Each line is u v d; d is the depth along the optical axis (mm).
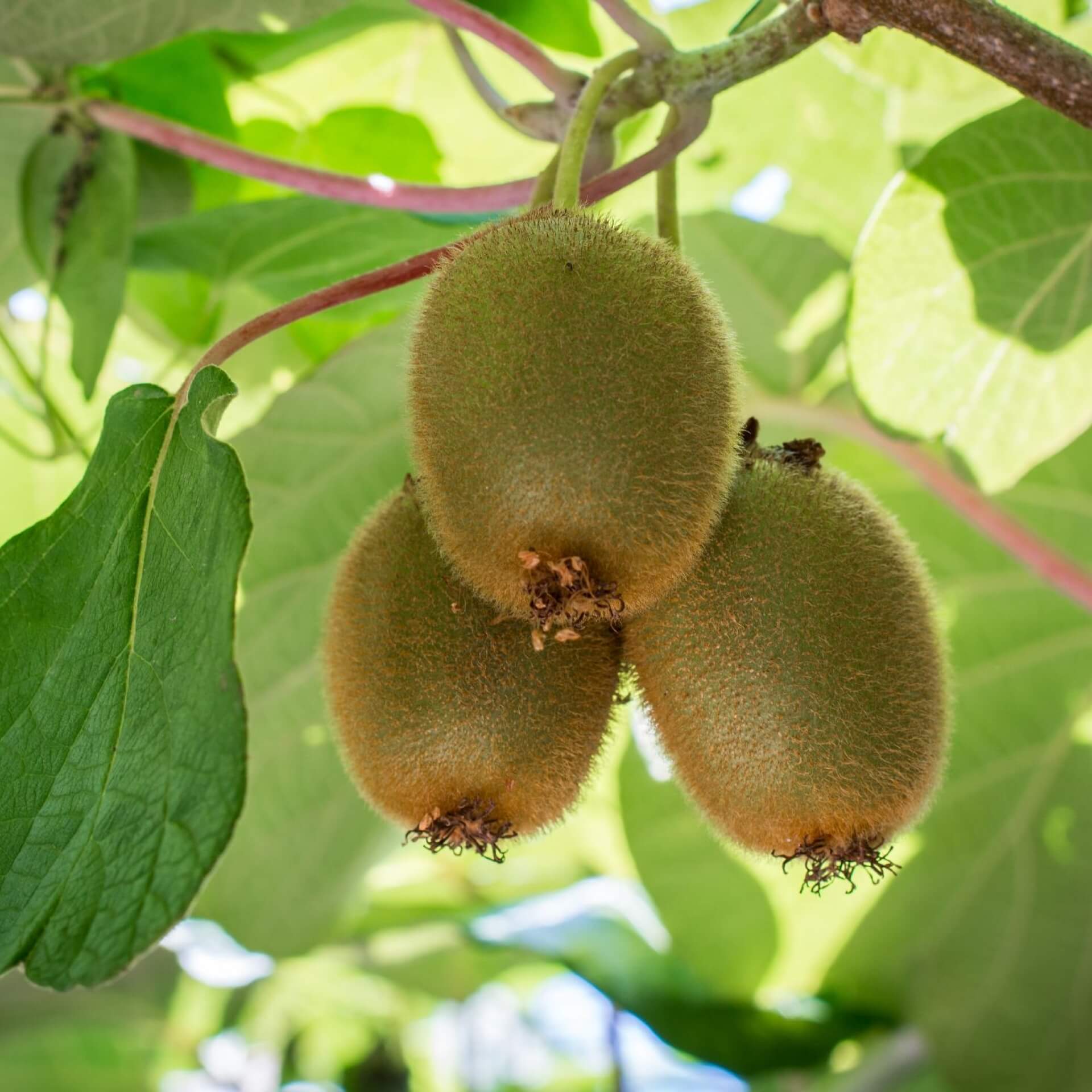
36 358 542
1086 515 590
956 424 443
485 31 406
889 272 424
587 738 369
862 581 362
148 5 434
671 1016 589
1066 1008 592
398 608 366
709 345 344
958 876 608
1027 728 606
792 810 358
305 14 441
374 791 367
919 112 538
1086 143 410
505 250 345
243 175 458
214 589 333
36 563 346
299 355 543
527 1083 868
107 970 324
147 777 334
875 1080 586
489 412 331
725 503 358
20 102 471
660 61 381
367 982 783
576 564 329
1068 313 427
